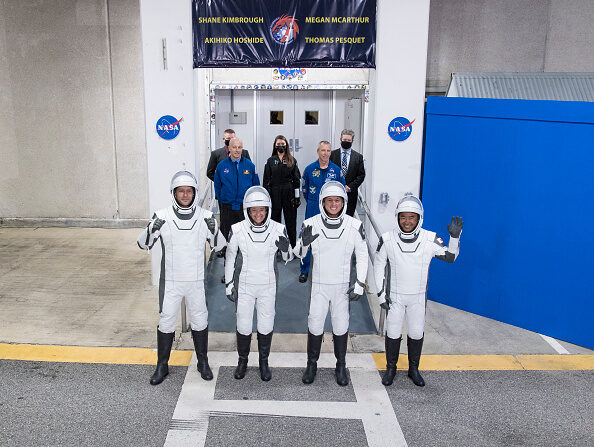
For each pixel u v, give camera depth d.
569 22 8.28
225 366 5.04
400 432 4.11
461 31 8.52
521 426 4.21
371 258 6.68
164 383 4.73
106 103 9.54
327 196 4.43
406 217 4.50
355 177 7.04
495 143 5.99
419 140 6.46
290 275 7.22
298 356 5.27
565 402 4.55
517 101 5.76
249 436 4.02
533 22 8.38
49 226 9.95
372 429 4.14
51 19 9.23
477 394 4.65
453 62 8.62
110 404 4.39
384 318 5.71
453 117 6.27
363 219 7.87
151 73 6.39
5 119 9.57
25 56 9.35
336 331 4.75
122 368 4.96
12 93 9.47
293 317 6.09
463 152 6.26
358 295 4.59
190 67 6.37
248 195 4.46
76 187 9.87
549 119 5.57
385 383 4.77
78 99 9.52
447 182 6.45
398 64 6.27
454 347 5.54
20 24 9.24
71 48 9.34
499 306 6.22
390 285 4.70
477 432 4.12
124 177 9.84
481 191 6.18
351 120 10.09
